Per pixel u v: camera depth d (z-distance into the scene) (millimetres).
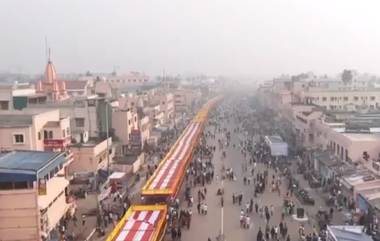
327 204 49125
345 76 168625
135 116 77562
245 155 80688
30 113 51844
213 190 57094
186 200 52344
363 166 51469
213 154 83188
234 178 62875
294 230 41656
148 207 39188
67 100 72000
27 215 33531
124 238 31219
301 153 76562
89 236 38344
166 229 39625
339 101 112000
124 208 44719
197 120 118938
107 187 52469
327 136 66688
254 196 54094
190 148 71188
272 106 152125
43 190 34438
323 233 37844
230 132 116125
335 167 55594
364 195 43094
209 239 38188
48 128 50062
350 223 41438
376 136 56781
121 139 71312
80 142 59906
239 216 46562
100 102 68500
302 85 142750
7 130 45844
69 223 42094
